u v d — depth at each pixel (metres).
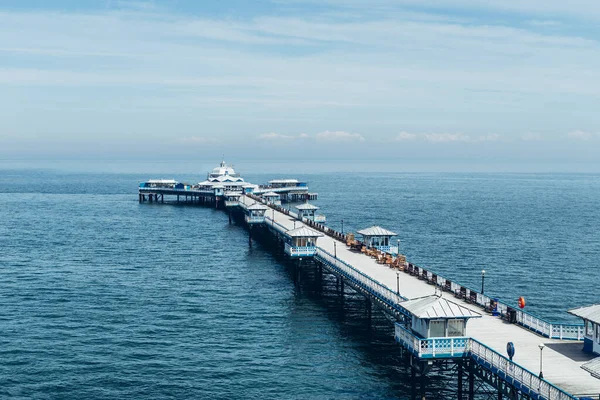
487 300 61.31
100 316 77.56
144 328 73.06
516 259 119.12
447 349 48.56
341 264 80.31
